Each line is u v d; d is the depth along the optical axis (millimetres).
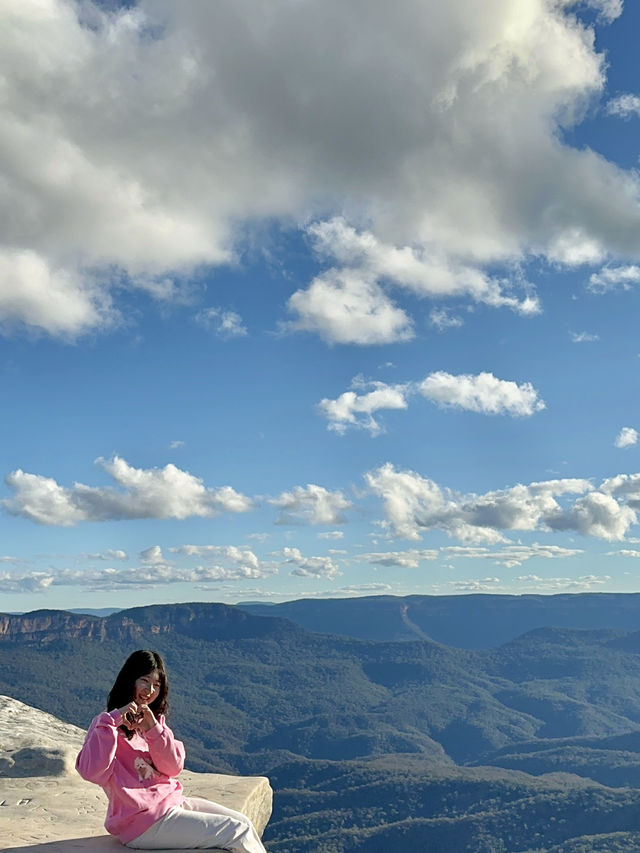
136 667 3432
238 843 3266
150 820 3244
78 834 3709
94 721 3299
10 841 3533
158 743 3342
